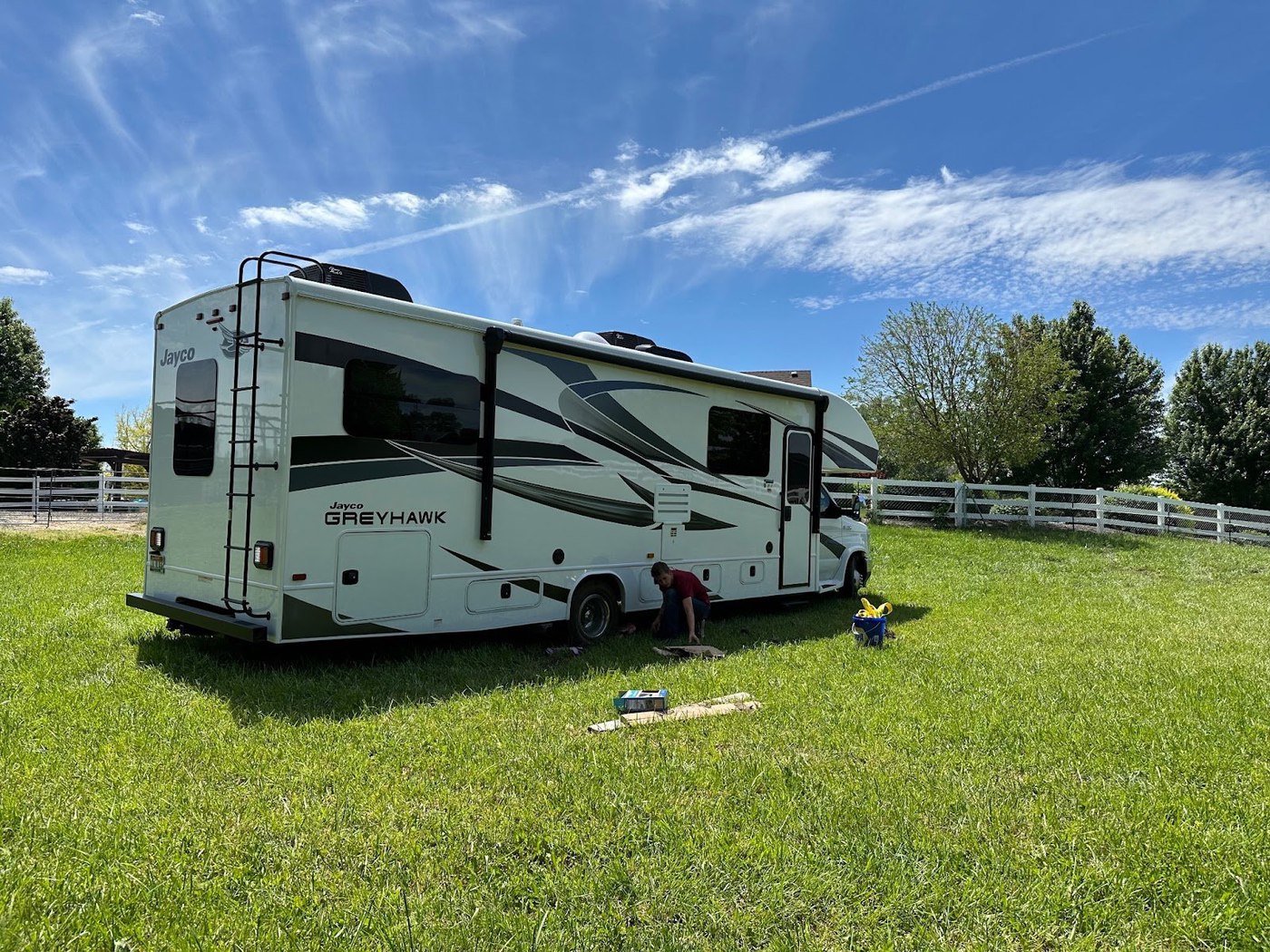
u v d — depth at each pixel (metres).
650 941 2.71
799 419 9.44
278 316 5.41
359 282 6.11
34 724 4.56
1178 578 13.39
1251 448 30.11
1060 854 3.39
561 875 3.11
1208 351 32.19
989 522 19.92
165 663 5.92
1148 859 3.32
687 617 7.54
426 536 6.09
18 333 32.25
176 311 6.32
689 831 3.49
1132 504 22.72
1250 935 2.82
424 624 6.10
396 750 4.38
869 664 6.73
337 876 3.07
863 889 3.10
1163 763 4.45
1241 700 5.75
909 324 21.14
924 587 11.56
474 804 3.73
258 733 4.56
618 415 7.52
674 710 5.27
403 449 5.95
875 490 19.86
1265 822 3.68
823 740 4.74
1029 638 7.96
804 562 9.52
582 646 7.21
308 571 5.46
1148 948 2.78
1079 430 29.64
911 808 3.79
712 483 8.42
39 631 6.75
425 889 3.02
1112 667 6.69
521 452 6.73
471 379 6.38
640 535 7.72
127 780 3.86
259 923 2.74
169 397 6.38
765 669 6.48
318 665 6.05
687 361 8.62
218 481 5.82
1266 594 11.70
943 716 5.25
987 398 20.92
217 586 5.81
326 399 5.53
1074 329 30.69
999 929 2.86
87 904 2.79
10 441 32.28
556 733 4.77
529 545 6.79
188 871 3.04
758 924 2.85
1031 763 4.45
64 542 13.50
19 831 3.29
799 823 3.59
